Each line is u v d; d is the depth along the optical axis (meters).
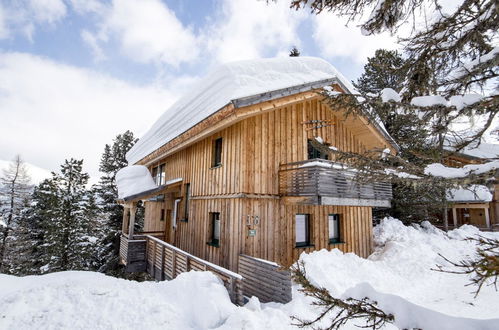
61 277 6.85
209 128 8.38
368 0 2.71
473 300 6.74
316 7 2.76
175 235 12.42
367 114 3.03
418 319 1.76
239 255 7.42
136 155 18.89
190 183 11.51
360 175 3.09
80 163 20.16
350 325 4.87
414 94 3.16
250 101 7.07
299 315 4.80
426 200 14.17
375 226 15.41
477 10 2.39
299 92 8.14
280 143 9.11
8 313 4.45
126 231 13.92
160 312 4.66
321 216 9.75
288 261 8.52
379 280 7.86
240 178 8.05
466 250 11.09
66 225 17.80
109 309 4.71
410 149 3.09
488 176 2.13
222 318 4.46
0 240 22.16
